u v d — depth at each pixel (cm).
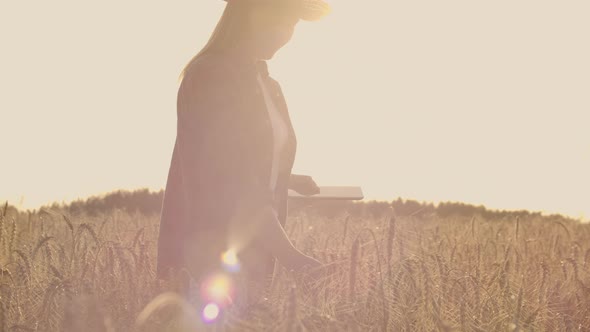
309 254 365
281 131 346
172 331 243
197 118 306
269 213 304
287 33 321
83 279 297
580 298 338
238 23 318
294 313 216
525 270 377
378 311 272
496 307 297
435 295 294
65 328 221
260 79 343
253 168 309
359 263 301
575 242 496
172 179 344
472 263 390
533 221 823
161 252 341
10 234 383
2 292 281
